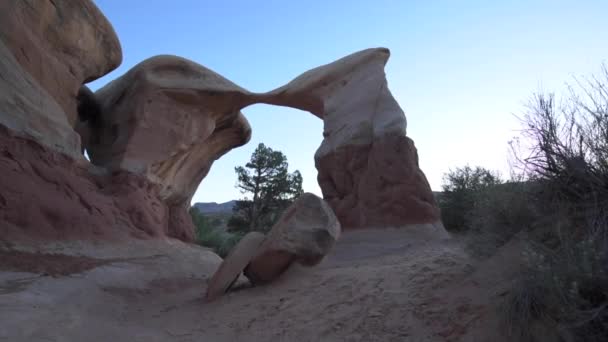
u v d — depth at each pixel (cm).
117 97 1856
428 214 1516
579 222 393
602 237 345
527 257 361
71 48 1373
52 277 742
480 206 527
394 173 1573
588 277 311
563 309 303
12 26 1109
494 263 471
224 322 601
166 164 1797
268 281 776
